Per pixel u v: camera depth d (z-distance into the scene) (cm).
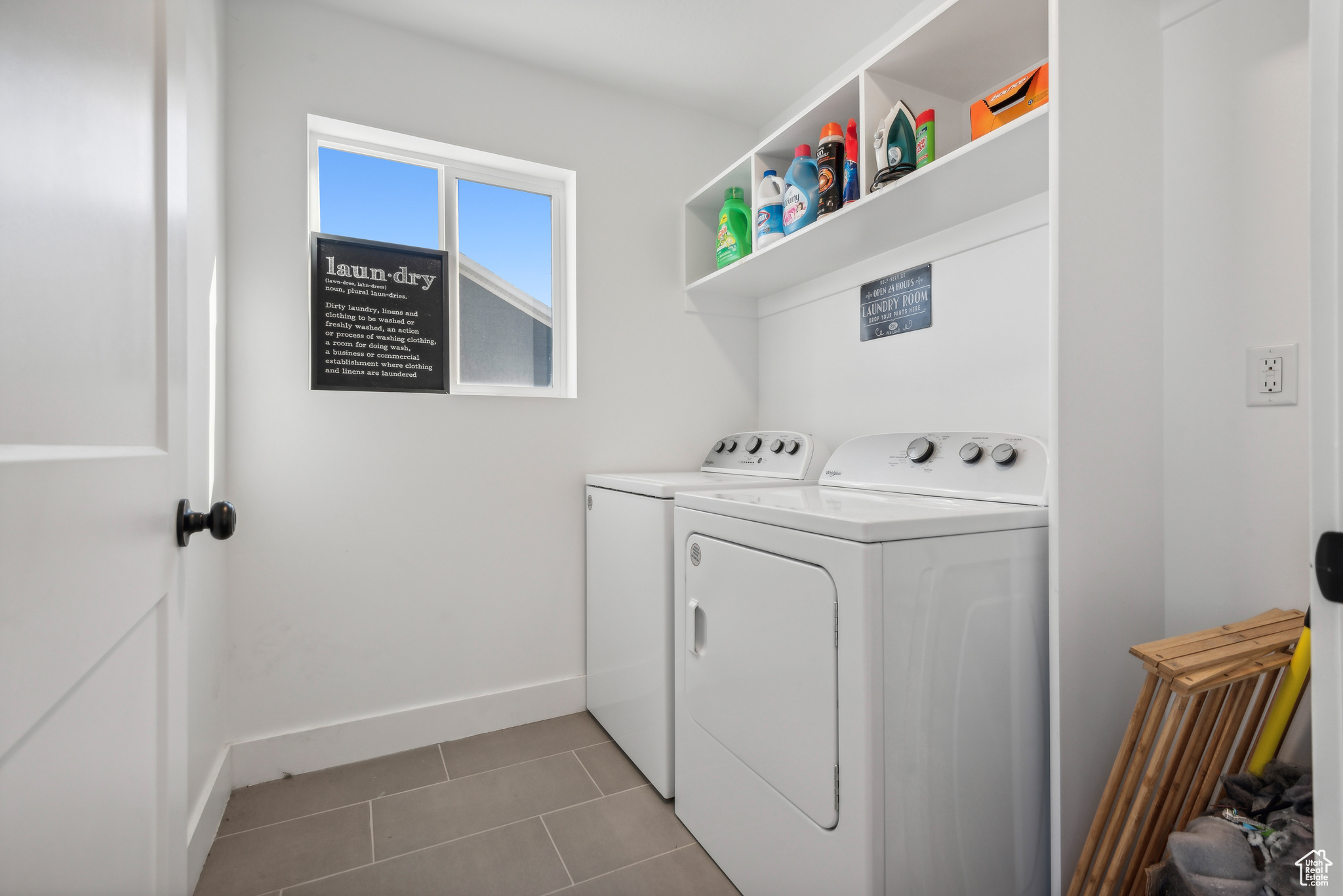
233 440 175
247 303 178
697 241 252
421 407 203
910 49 146
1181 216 127
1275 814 97
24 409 38
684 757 158
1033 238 156
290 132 184
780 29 201
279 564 182
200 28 141
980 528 113
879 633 102
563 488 225
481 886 137
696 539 153
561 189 240
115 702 55
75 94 46
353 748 190
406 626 200
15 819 37
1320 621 54
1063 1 113
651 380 243
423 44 204
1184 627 127
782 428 252
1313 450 54
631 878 139
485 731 209
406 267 204
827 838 108
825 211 174
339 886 137
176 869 76
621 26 200
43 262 40
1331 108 52
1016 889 119
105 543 51
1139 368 126
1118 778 106
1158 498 129
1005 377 163
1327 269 53
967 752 112
